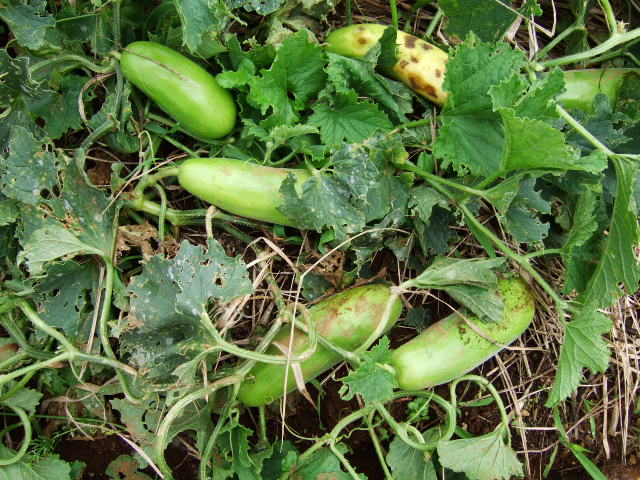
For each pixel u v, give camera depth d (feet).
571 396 3.13
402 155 2.59
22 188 2.42
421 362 2.53
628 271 2.37
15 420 2.79
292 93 2.67
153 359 2.36
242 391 2.52
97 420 2.75
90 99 2.63
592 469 2.79
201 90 2.46
